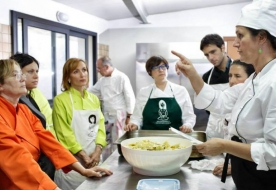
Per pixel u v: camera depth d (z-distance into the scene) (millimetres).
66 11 4164
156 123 2410
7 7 3061
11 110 1444
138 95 2545
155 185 1217
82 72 2205
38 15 3564
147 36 5594
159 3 4770
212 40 2146
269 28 1048
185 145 1571
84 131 2154
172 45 4773
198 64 4648
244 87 1234
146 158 1354
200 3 5066
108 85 3984
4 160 1271
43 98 2277
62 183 2023
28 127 1546
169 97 2434
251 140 1151
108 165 1597
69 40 4301
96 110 2242
